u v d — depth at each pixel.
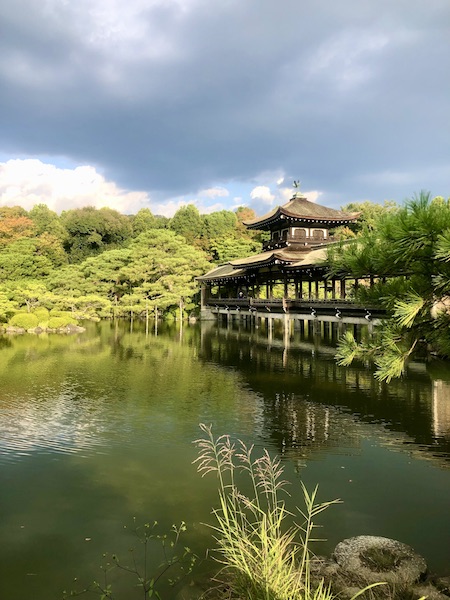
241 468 10.75
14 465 10.87
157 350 30.58
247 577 4.85
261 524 5.74
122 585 6.56
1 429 13.57
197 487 9.73
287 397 17.52
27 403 16.66
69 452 11.74
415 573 6.32
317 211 45.00
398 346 5.55
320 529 8.00
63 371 22.92
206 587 6.32
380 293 5.95
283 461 11.17
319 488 9.66
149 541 7.68
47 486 9.76
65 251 82.25
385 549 6.85
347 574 6.30
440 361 22.97
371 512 8.63
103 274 55.59
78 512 8.66
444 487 9.70
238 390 18.77
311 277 35.97
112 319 57.06
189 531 7.98
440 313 5.30
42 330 42.31
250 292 54.47
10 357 27.19
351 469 10.67
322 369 23.00
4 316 43.53
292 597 4.58
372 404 16.33
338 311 29.83
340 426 13.91
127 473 10.45
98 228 81.81
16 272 56.91
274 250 44.78
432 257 4.82
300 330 40.28
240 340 35.72
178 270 53.62
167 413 15.39
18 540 7.72
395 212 5.20
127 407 16.16
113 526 8.16
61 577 6.76
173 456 11.49
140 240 59.31
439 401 16.56
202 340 36.03
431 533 7.90
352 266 5.62
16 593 6.42
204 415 15.16
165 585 6.54
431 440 12.59
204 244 80.44
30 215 92.19
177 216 91.94
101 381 20.61
